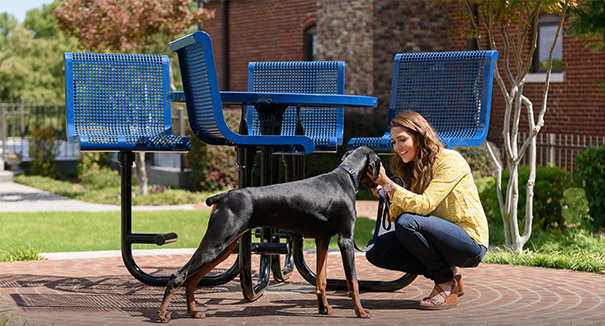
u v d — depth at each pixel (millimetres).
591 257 7203
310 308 5168
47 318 4766
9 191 17375
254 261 7418
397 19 16094
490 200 10992
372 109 15969
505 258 7402
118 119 6273
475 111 6230
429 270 5082
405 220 4891
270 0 21422
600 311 5039
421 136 5020
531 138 8094
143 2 15695
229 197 4508
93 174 18859
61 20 16172
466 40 16281
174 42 5211
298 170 6117
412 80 6492
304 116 6633
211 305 5289
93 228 11141
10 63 43188
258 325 4586
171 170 17656
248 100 5020
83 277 6516
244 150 5406
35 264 7289
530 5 7910
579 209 9664
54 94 43938
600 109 14758
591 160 10305
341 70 6602
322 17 16766
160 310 4625
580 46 15000
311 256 7805
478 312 5004
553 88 15477
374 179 4977
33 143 21172
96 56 6242
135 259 7641
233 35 22859
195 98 5246
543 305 5250
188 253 8086
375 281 5824
